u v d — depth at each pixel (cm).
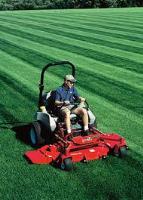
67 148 909
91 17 4688
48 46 2602
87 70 1900
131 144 1059
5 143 1052
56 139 982
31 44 2681
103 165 933
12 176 887
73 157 930
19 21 4191
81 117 991
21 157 973
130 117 1260
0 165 935
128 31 3372
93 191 830
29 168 919
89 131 1001
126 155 969
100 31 3369
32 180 870
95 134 975
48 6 6694
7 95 1469
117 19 4441
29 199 803
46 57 2225
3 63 2059
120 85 1633
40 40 2859
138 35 3138
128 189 838
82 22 4094
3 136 1095
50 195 816
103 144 974
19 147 1029
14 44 2678
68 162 895
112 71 1888
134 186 850
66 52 2388
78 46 2611
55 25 3800
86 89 1568
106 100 1431
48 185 852
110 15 4988
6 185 852
